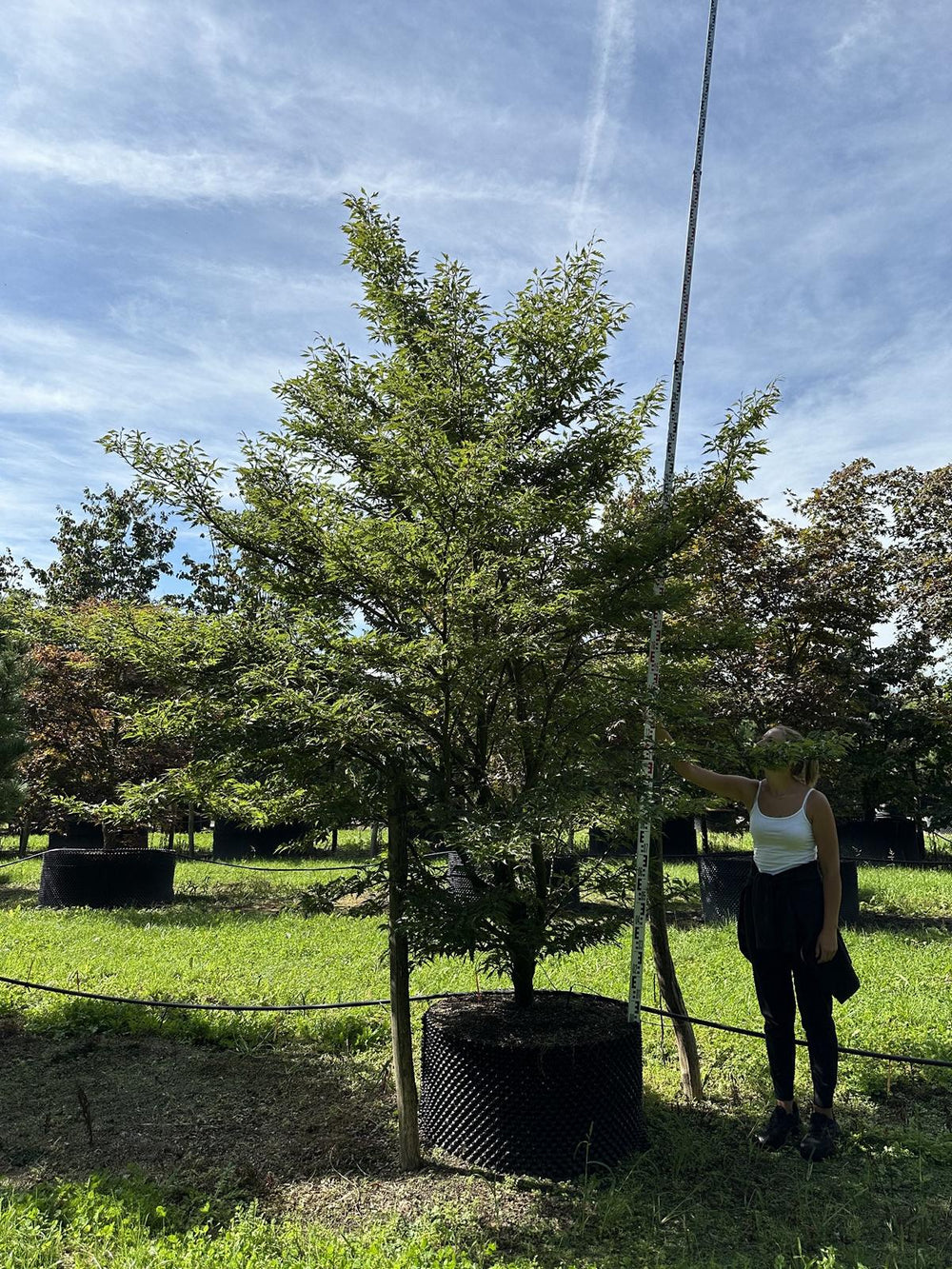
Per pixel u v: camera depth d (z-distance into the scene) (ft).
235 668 11.30
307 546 11.75
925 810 45.73
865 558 35.81
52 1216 9.61
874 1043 15.14
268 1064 14.75
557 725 13.14
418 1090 13.28
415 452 11.03
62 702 35.27
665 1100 13.28
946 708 42.52
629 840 13.14
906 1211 10.19
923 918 29.25
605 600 11.90
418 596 11.69
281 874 38.68
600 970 20.17
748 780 12.38
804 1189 10.62
